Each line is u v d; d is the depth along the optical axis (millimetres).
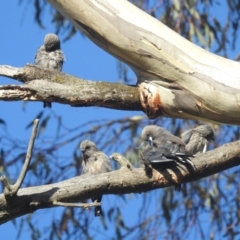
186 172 10000
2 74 10102
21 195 9375
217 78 10430
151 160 9945
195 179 10148
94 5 10383
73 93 10203
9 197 9242
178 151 10227
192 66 10453
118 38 10414
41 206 9430
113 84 10438
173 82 10461
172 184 10000
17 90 10047
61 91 10148
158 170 9992
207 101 10438
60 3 10398
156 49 10422
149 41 10422
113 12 10438
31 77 10117
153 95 10461
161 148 10391
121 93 10438
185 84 10453
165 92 10461
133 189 9836
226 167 10219
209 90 10383
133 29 10414
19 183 9227
